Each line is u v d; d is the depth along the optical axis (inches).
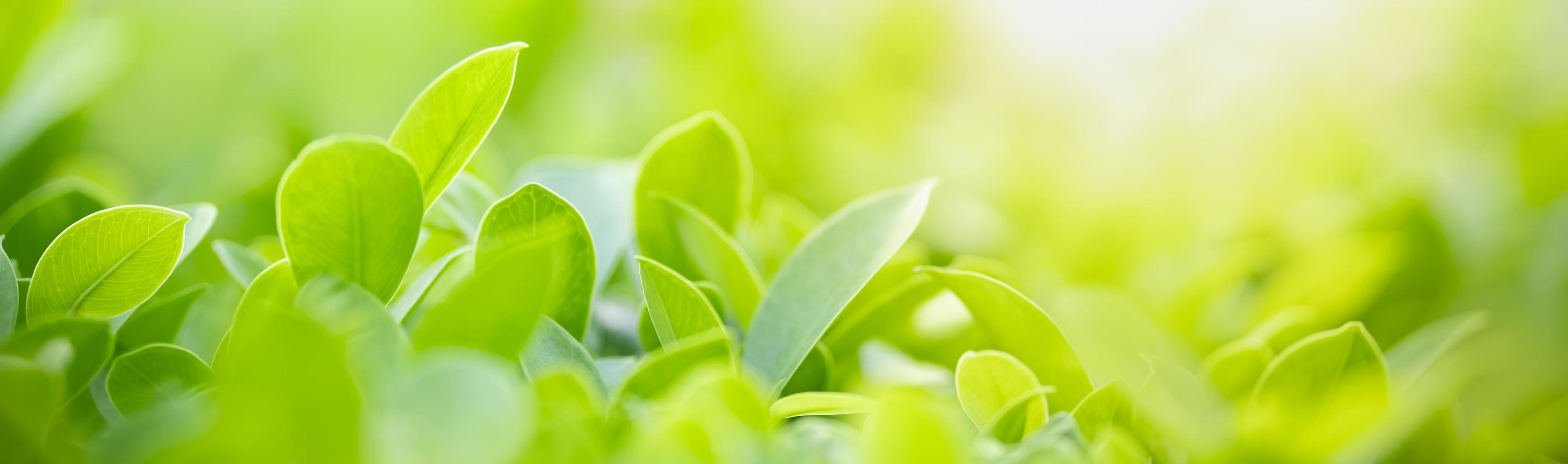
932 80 43.8
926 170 30.8
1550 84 35.6
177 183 25.7
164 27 32.7
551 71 37.7
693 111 40.0
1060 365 16.2
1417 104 36.9
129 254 15.1
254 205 23.3
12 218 19.1
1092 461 14.4
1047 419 15.5
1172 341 19.7
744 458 13.3
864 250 16.2
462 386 12.7
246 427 12.5
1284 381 15.6
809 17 43.5
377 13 38.0
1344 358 15.5
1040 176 29.6
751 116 39.4
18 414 13.1
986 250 26.7
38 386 13.2
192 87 33.0
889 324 17.6
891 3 43.5
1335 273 22.5
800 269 16.2
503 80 14.9
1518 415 18.7
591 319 18.1
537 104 36.8
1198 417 15.4
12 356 13.7
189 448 12.5
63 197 17.7
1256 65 33.5
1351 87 34.3
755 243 20.9
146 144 30.9
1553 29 36.4
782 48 42.6
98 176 23.6
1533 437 15.9
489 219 15.0
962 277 16.0
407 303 15.0
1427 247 23.6
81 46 24.0
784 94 41.5
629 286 21.0
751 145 36.5
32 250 17.5
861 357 18.3
